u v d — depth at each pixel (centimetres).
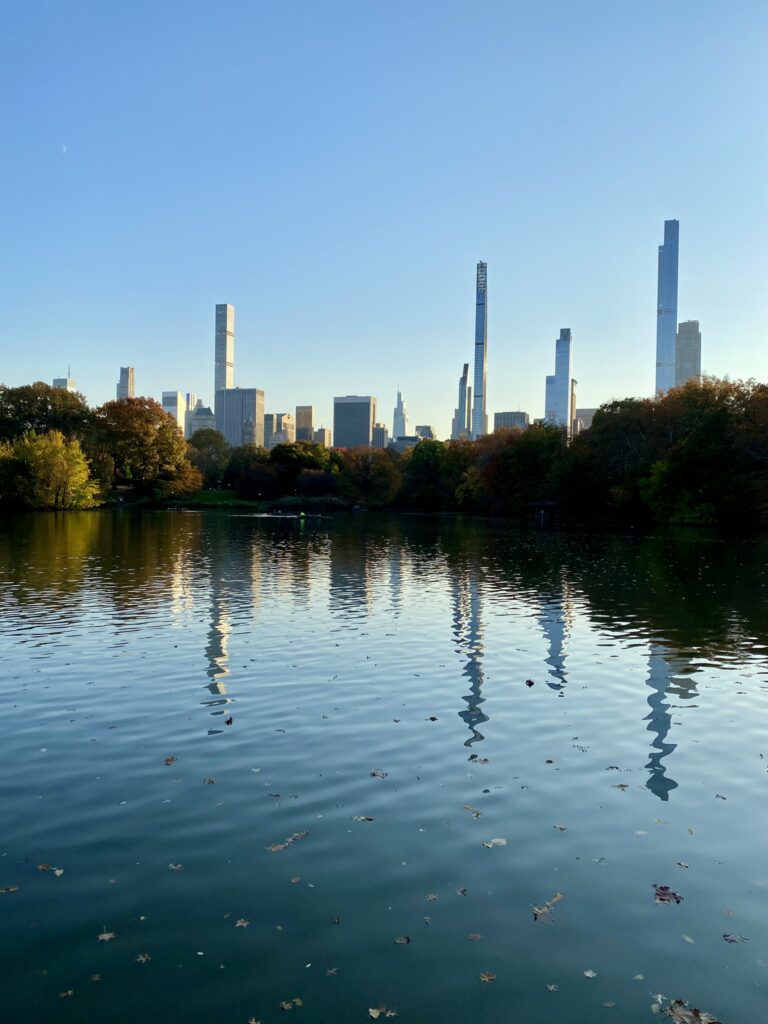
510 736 1310
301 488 14262
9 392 11675
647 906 792
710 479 7812
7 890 806
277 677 1677
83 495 10344
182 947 715
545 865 872
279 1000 647
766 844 934
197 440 19650
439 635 2158
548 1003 646
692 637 2152
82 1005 639
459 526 8481
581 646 2027
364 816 991
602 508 9675
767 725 1384
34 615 2389
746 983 675
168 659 1831
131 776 1116
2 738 1275
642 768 1173
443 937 734
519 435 12669
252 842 916
